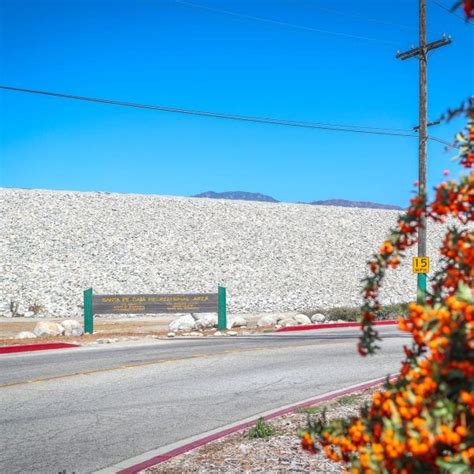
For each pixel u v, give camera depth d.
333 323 24.98
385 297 40.62
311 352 15.64
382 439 2.80
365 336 3.34
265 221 65.44
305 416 8.33
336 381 11.55
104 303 22.41
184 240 54.59
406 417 2.67
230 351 15.91
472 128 3.08
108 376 12.12
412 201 3.20
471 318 2.56
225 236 57.69
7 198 62.84
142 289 38.88
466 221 3.14
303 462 6.18
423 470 2.68
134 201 67.81
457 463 2.46
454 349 2.63
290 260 51.66
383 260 3.25
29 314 30.77
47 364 13.80
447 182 3.06
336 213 73.62
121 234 54.31
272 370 12.84
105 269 43.19
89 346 17.81
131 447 7.23
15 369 13.08
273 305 36.28
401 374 3.09
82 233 53.31
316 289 42.44
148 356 15.04
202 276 43.84
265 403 9.66
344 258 54.53
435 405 2.64
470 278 2.91
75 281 39.16
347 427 3.30
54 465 6.54
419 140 21.61
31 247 47.50
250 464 6.18
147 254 48.88
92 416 8.80
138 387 10.99
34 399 9.96
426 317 2.66
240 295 38.97
